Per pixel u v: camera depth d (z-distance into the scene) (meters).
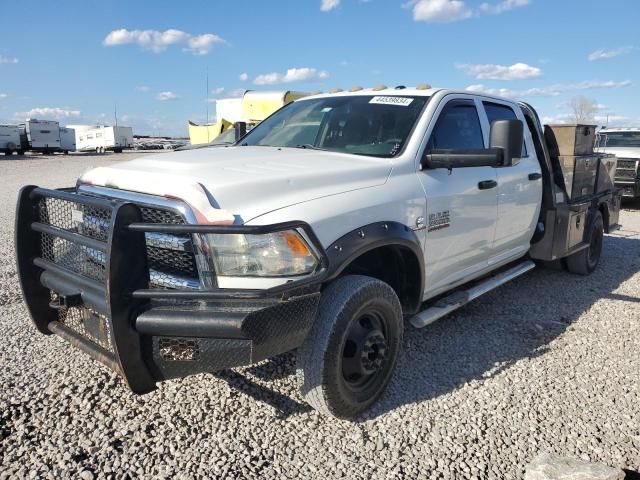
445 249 4.03
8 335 4.23
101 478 2.66
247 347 2.62
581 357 4.19
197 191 2.71
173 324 2.58
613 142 14.01
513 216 4.96
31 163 35.06
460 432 3.14
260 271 2.72
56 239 3.16
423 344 4.38
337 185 3.26
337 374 3.04
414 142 3.86
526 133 5.36
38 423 3.08
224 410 3.29
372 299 3.18
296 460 2.85
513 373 3.89
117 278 2.55
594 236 6.72
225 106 20.05
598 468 2.68
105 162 36.28
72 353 3.94
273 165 3.34
